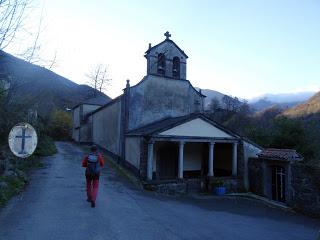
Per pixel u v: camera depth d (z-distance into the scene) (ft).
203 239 26.22
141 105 71.26
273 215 48.34
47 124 90.38
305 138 83.71
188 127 63.52
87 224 26.58
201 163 75.77
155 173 68.69
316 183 52.13
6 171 39.45
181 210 39.45
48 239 22.48
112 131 79.46
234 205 52.39
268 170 63.72
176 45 76.18
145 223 28.91
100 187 46.47
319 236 22.09
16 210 29.48
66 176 50.65
